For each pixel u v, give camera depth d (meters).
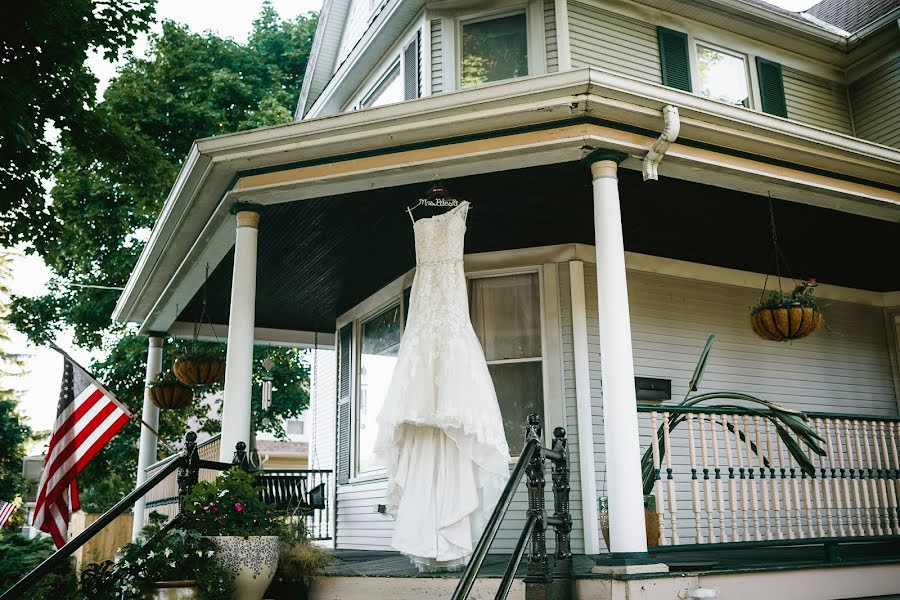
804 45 8.75
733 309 7.56
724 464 7.05
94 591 3.93
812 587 4.53
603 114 4.72
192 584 3.87
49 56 7.69
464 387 4.38
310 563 4.38
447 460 4.44
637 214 6.19
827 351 7.93
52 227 8.75
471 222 6.38
